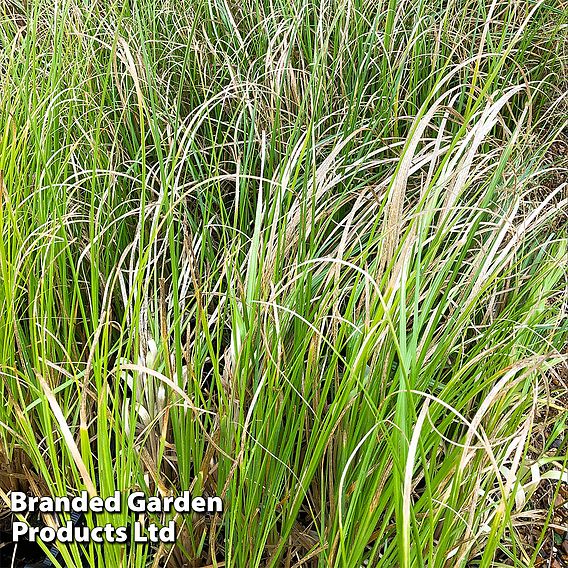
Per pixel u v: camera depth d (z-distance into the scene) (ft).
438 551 3.86
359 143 7.02
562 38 8.89
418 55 7.57
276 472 4.33
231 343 4.69
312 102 6.66
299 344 4.65
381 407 3.68
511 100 8.41
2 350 4.78
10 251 4.90
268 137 6.92
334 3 7.98
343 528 3.86
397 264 3.61
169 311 5.33
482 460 3.94
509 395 4.66
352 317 4.72
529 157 7.11
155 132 4.78
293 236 5.22
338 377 4.84
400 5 7.87
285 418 4.68
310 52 7.61
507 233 6.13
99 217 5.43
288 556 4.51
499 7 9.02
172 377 4.32
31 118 5.29
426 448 4.09
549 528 5.50
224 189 7.13
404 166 3.79
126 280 6.08
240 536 4.18
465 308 4.60
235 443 4.38
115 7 7.47
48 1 7.19
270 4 7.81
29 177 5.62
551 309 5.29
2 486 5.28
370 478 4.11
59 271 5.35
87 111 6.10
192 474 5.00
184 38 7.92
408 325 5.48
